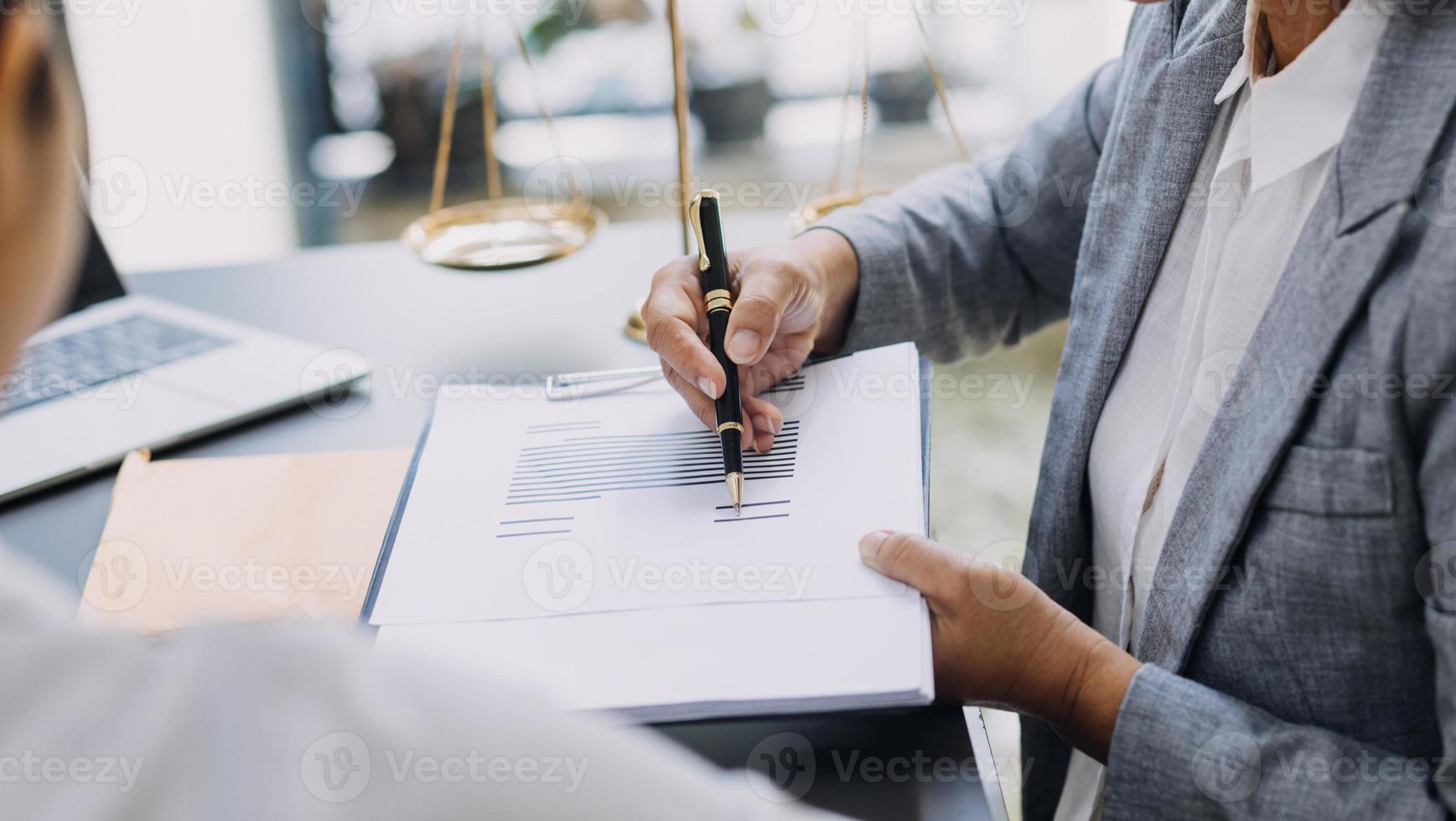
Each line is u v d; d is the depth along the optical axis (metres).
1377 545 0.45
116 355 0.82
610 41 2.15
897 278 0.72
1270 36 0.54
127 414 0.74
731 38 2.13
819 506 0.53
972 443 1.85
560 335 0.85
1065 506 0.67
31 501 0.67
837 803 0.43
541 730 0.23
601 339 0.84
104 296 0.91
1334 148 0.50
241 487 0.66
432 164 2.28
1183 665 0.53
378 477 0.66
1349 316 0.44
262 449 0.71
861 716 0.47
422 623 0.47
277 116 1.95
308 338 0.87
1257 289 0.54
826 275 0.69
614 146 2.24
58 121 0.20
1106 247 0.66
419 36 2.14
